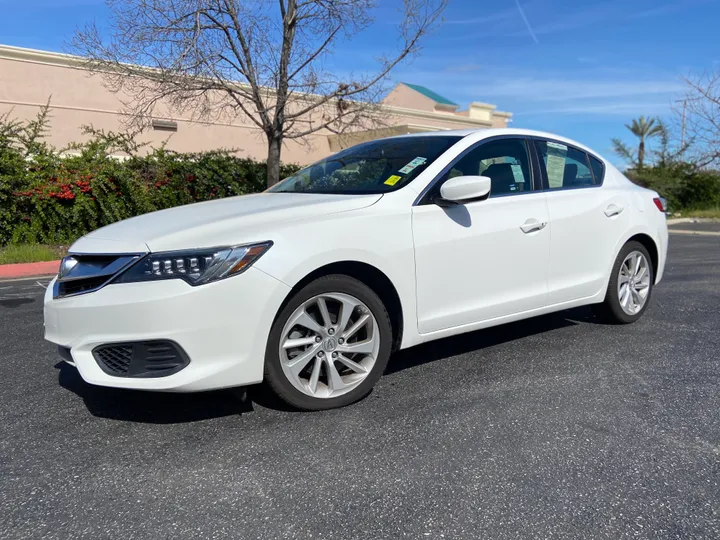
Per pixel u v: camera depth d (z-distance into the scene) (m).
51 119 17.00
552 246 4.44
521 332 5.12
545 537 2.30
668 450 2.99
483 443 3.06
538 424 3.28
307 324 3.32
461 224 3.89
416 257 3.67
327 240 3.31
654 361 4.34
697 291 6.97
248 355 3.10
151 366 2.99
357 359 3.61
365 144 4.79
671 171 25.22
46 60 16.80
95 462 2.89
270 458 2.91
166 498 2.58
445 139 4.26
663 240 5.50
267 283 3.11
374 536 2.31
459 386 3.85
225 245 3.06
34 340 5.07
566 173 4.77
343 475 2.75
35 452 3.00
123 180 11.99
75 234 11.69
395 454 2.94
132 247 3.10
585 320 5.50
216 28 11.71
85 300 3.09
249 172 14.19
